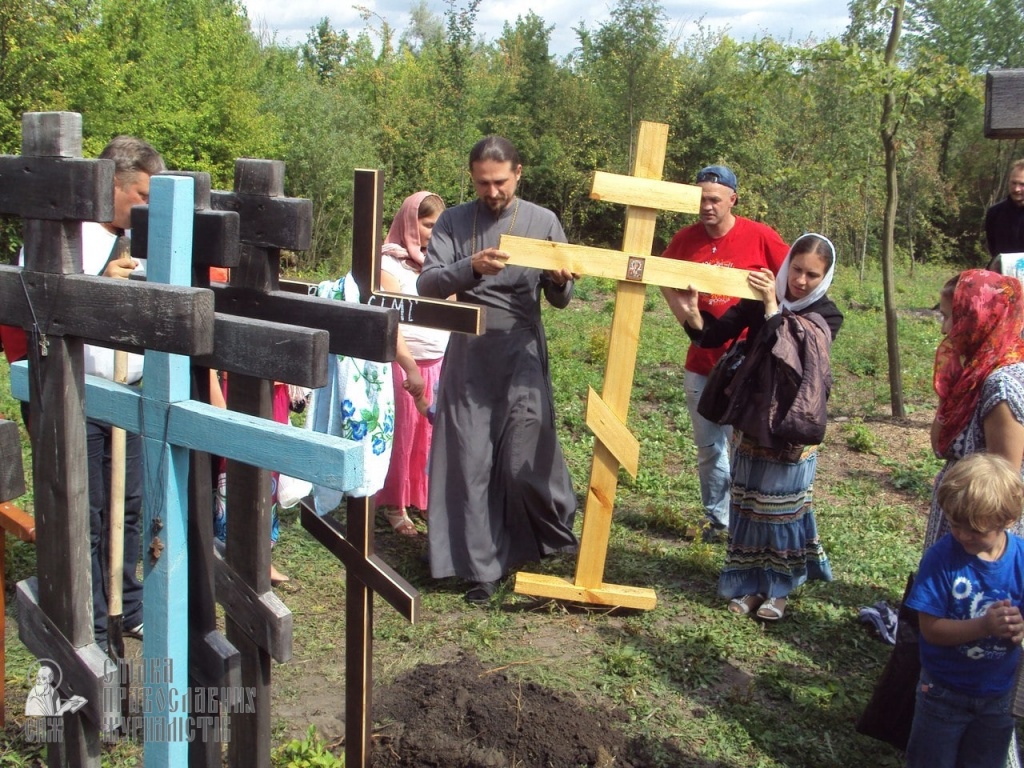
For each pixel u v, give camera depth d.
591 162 25.73
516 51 36.81
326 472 1.98
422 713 3.63
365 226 3.36
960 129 28.69
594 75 26.80
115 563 3.29
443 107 24.42
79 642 2.41
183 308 2.03
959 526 2.80
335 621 4.57
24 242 2.29
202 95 19.61
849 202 19.83
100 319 2.17
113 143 3.50
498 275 4.79
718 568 5.30
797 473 4.55
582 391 9.37
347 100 21.88
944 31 26.36
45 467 2.36
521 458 4.86
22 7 13.14
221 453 2.13
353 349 2.47
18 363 2.54
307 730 3.66
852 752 3.64
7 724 3.54
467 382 4.81
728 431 5.67
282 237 2.57
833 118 17.52
